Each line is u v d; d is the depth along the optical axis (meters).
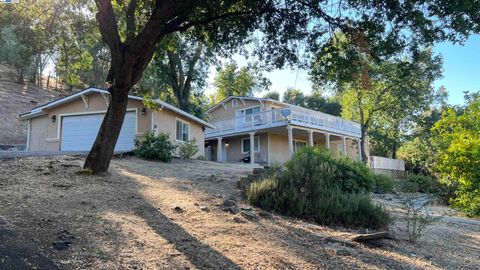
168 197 8.69
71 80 14.83
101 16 9.88
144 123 19.47
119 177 10.62
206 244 5.75
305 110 28.38
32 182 8.62
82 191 8.24
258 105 31.12
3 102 39.91
